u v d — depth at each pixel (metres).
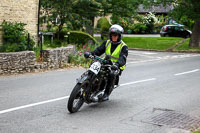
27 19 16.20
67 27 21.55
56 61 13.16
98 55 7.19
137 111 6.90
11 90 8.45
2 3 14.80
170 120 6.26
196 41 27.27
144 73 12.86
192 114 6.80
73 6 22.39
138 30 47.00
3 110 6.46
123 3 29.25
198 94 8.98
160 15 54.25
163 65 15.91
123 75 12.16
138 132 5.46
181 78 11.82
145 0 26.72
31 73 11.59
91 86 6.52
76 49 15.78
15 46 12.76
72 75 11.59
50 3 21.47
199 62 17.50
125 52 6.99
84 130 5.45
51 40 19.91
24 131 5.25
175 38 36.06
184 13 24.86
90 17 25.36
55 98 7.73
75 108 6.49
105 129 5.56
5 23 13.79
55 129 5.43
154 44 29.61
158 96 8.55
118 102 7.68
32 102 7.23
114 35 6.93
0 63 10.78
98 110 6.82
